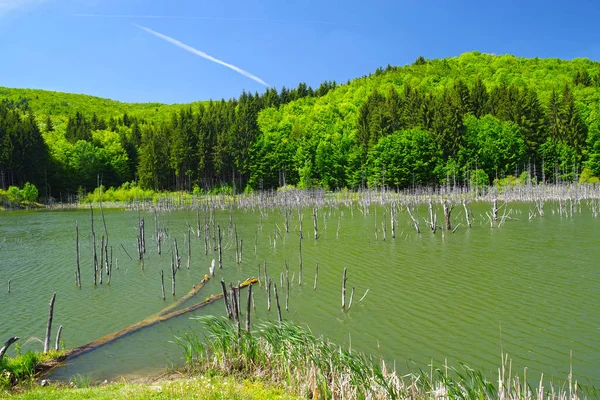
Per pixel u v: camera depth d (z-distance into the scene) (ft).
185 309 70.44
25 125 356.59
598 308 64.85
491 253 104.83
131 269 101.86
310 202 262.26
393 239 130.31
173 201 290.97
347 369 41.60
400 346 54.29
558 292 72.64
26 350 56.44
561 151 334.24
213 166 387.14
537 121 351.25
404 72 570.05
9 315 70.03
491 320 61.46
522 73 522.88
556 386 43.65
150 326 63.46
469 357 50.78
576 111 343.46
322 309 68.90
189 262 105.70
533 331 57.36
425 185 322.75
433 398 37.60
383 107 391.04
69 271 99.91
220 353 48.70
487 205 224.94
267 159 375.45
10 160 324.19
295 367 43.45
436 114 349.61
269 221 187.62
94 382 45.24
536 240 119.96
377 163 324.19
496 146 330.13
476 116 385.50
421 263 96.68
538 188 252.21
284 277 89.35
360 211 218.59
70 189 368.07
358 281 83.76
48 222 201.16
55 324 66.13
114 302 76.89
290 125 460.55
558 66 535.19
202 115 451.94
